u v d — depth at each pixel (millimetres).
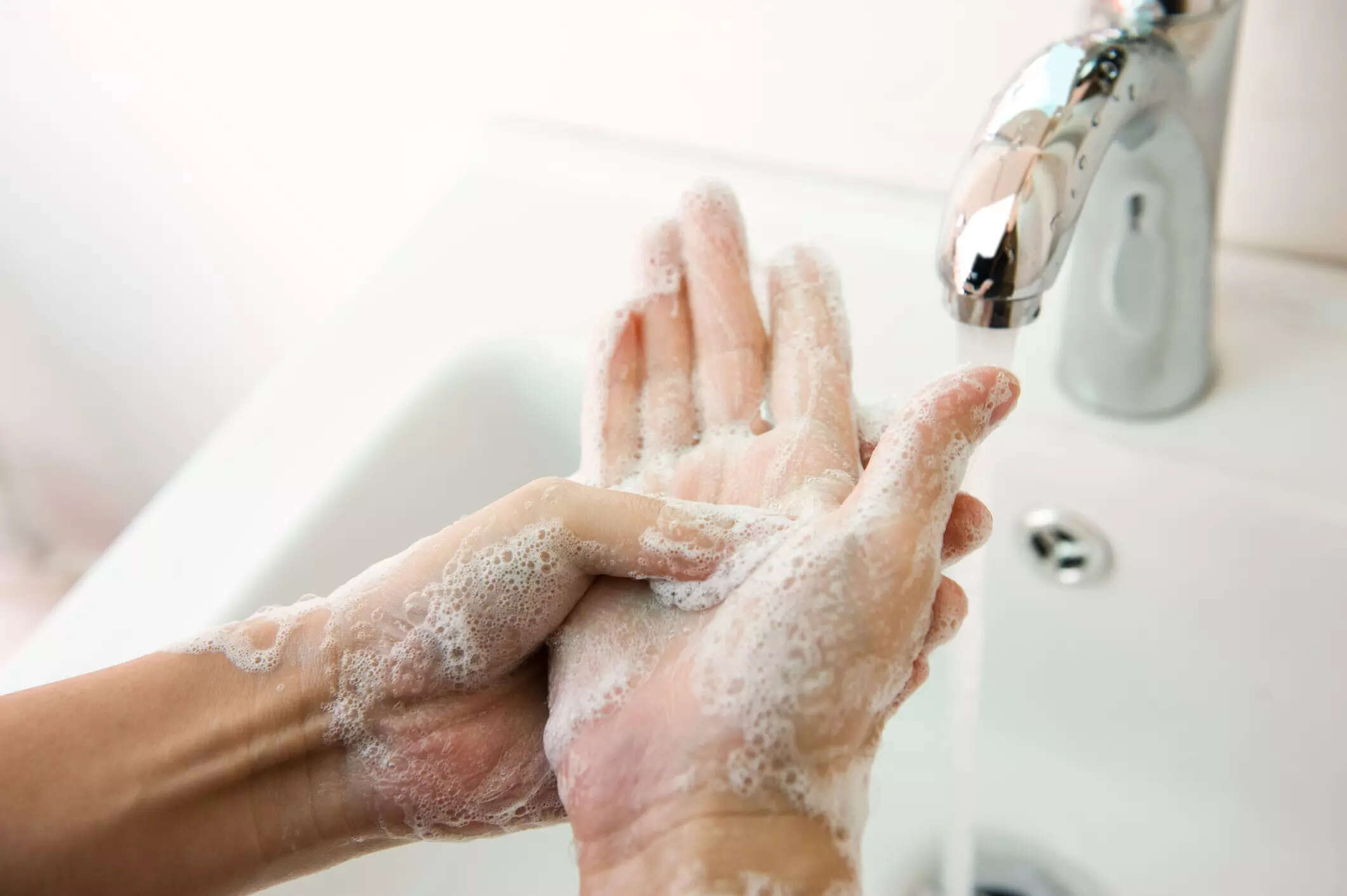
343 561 532
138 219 748
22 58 700
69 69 698
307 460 543
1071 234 427
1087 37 446
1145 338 519
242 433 557
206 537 520
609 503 417
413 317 594
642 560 415
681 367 498
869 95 586
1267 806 544
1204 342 524
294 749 430
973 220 419
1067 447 528
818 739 392
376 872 512
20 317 827
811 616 392
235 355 795
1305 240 551
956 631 424
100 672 427
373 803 440
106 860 415
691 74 609
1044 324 572
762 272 542
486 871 533
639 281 506
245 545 517
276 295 755
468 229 628
